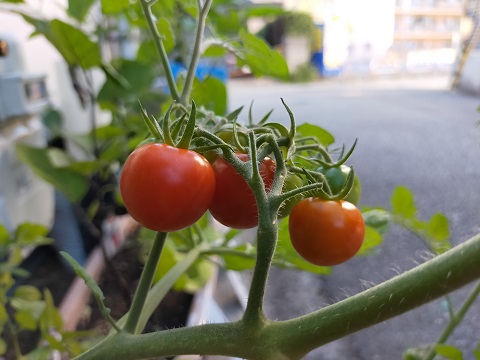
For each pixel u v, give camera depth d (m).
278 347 0.10
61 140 0.45
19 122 0.34
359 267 0.30
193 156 0.10
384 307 0.09
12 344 0.29
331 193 0.12
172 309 0.30
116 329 0.12
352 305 0.09
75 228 0.41
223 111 0.23
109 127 0.33
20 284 0.37
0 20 0.36
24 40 0.40
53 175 0.30
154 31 0.16
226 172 0.11
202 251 0.19
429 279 0.09
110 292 0.32
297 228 0.12
